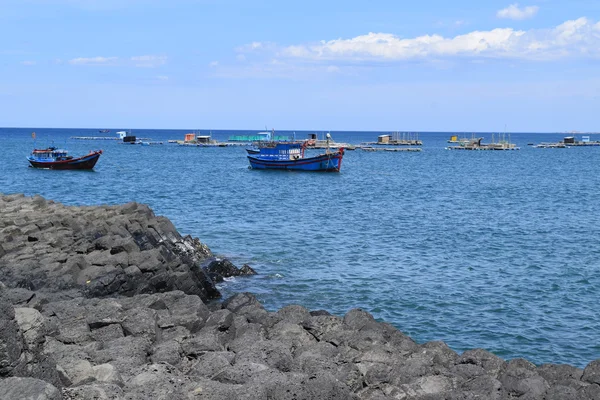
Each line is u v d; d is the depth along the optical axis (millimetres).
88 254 22250
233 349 12711
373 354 12586
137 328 12852
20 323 8141
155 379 9766
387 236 39406
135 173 91312
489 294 25969
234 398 9195
